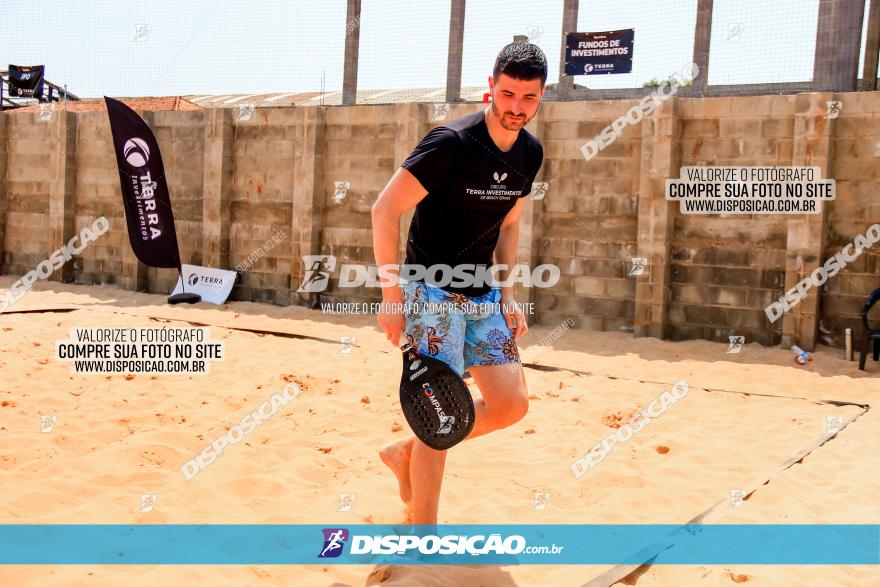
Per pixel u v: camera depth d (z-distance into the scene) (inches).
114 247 549.6
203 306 485.1
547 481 174.6
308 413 228.7
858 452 201.9
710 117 388.2
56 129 553.9
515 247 141.3
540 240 430.9
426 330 121.3
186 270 514.6
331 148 478.3
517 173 122.8
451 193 118.9
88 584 113.8
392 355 331.9
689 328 400.2
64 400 229.9
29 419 207.3
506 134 119.4
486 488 168.7
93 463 171.8
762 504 160.4
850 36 407.2
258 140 498.6
